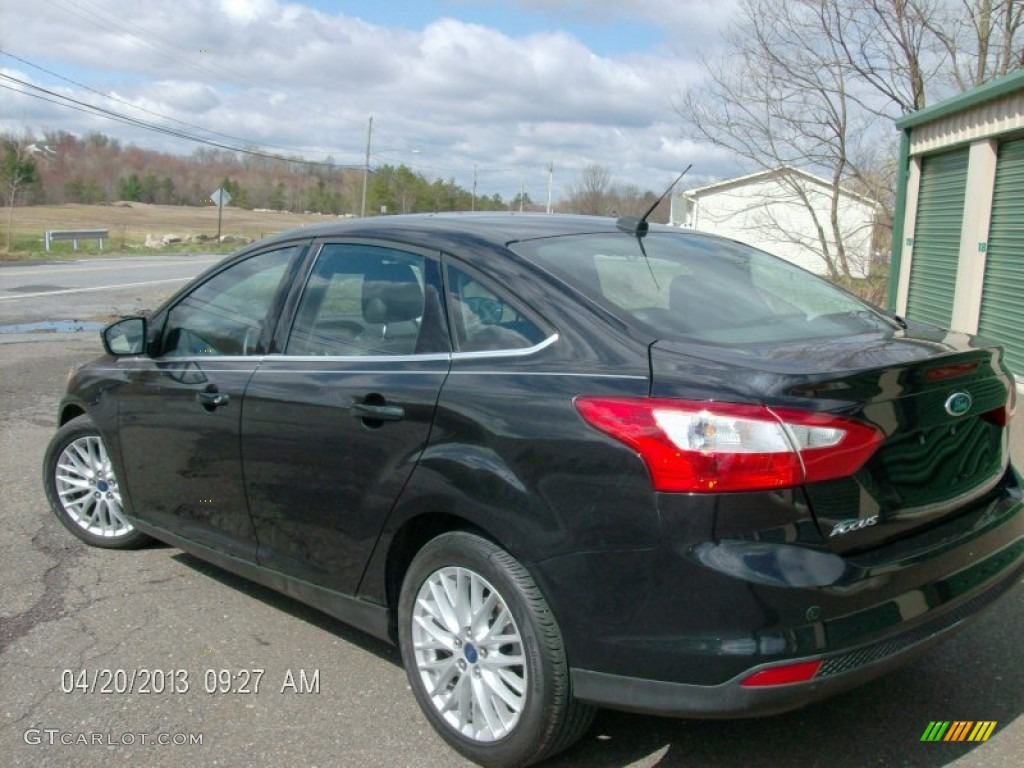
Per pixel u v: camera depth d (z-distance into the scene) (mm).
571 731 2859
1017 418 7961
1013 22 15180
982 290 9906
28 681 3598
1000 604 4145
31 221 66125
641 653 2617
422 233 3537
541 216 3920
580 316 2963
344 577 3479
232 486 3918
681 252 3709
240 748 3152
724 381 2590
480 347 3135
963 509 3059
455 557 3041
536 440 2799
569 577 2719
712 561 2496
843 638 2541
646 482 2582
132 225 72312
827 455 2539
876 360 2754
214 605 4297
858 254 19203
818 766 3004
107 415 4613
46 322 15492
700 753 3084
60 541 5117
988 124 9625
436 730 3172
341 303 3666
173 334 4387
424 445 3113
